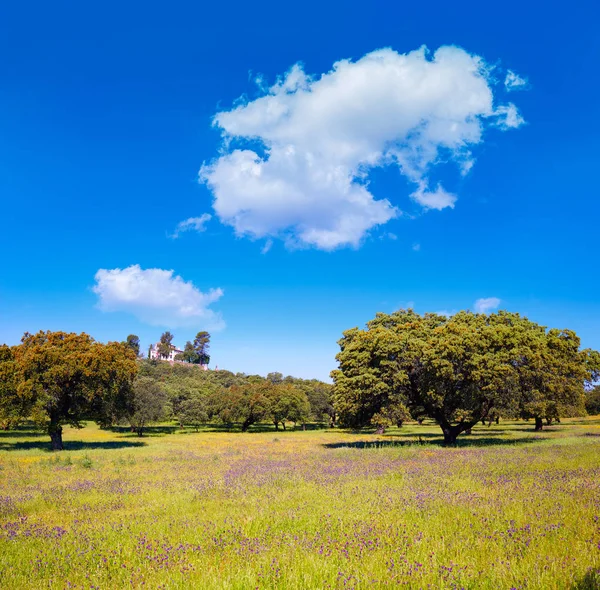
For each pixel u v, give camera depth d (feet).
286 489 48.65
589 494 36.27
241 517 35.73
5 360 132.98
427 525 30.32
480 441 117.29
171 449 127.54
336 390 118.93
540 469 54.08
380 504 37.93
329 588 20.39
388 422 115.03
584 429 167.02
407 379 113.09
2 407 124.57
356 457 83.76
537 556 22.48
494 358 102.99
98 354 130.62
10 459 99.86
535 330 132.36
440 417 118.01
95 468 79.25
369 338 119.96
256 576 22.03
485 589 19.75
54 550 28.71
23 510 43.24
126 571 24.30
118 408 139.03
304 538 27.78
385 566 22.67
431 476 52.54
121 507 43.45
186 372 463.01
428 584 19.93
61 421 133.80
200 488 51.93
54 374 121.08
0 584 23.17
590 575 19.60
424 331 123.54
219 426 335.26
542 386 110.83
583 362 132.57
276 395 287.69
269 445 141.18
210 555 26.55
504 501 35.81
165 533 32.30
